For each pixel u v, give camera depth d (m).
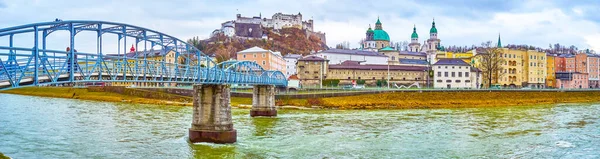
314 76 184.88
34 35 35.31
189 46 56.69
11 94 159.00
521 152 53.84
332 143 58.34
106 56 42.41
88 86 157.62
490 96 144.75
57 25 38.28
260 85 92.88
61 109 101.44
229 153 51.69
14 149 51.72
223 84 58.19
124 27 45.41
